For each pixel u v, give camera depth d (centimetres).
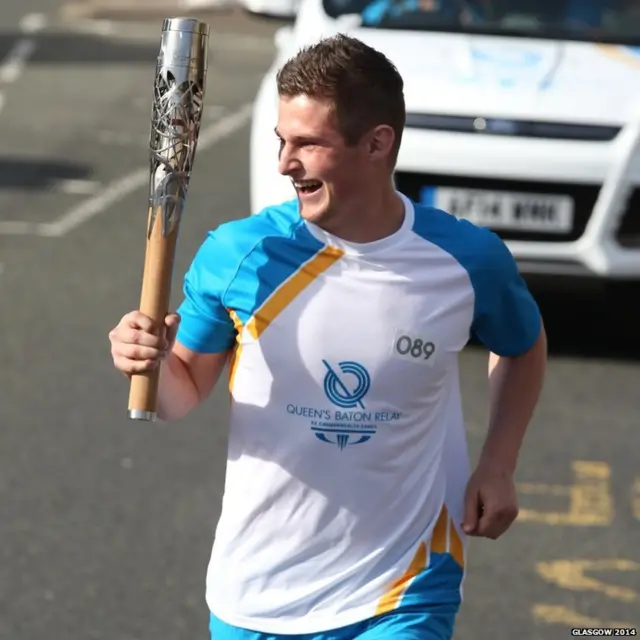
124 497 2002
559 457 2203
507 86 2569
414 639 1028
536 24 2836
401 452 1041
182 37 967
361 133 978
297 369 1023
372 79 976
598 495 2067
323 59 973
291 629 1047
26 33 7700
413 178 2544
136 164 4425
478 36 2797
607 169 2508
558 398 2475
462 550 1088
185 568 1794
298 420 1030
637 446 2261
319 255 1022
